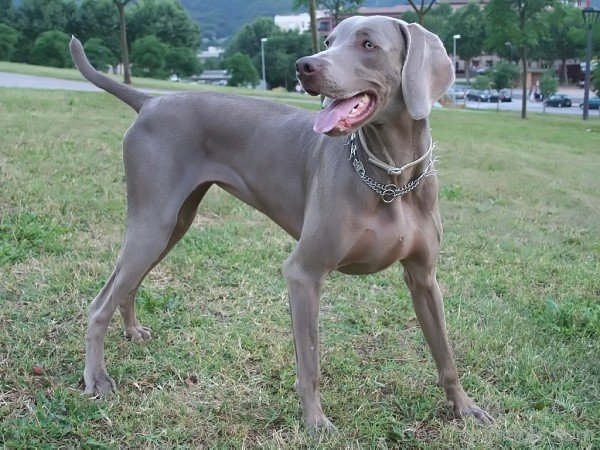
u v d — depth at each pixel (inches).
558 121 984.3
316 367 130.5
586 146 609.0
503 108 1771.7
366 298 192.7
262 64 2155.5
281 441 127.3
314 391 131.4
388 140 122.9
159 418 133.8
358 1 798.5
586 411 141.7
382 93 120.5
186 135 148.8
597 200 336.2
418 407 141.0
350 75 117.4
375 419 135.9
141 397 140.6
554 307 183.8
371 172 124.0
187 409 136.6
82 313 172.4
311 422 130.6
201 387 146.1
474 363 159.8
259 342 164.4
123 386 145.0
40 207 237.0
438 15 2160.4
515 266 223.8
